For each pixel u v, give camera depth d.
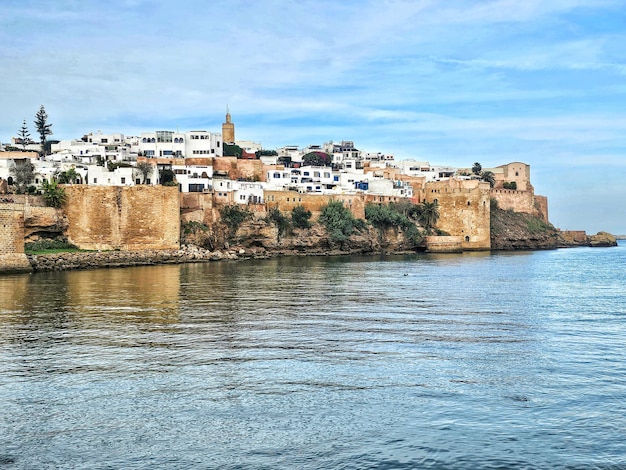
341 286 72.12
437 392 28.95
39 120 193.75
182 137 163.00
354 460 22.41
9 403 27.58
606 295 66.50
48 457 22.56
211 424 25.34
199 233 122.00
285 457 22.61
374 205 160.38
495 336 41.19
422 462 22.28
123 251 108.50
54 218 105.88
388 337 40.66
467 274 93.06
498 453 22.94
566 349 37.31
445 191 177.12
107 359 34.62
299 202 146.25
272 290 66.94
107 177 120.19
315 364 33.59
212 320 46.78
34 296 60.59
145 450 23.12
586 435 24.42
